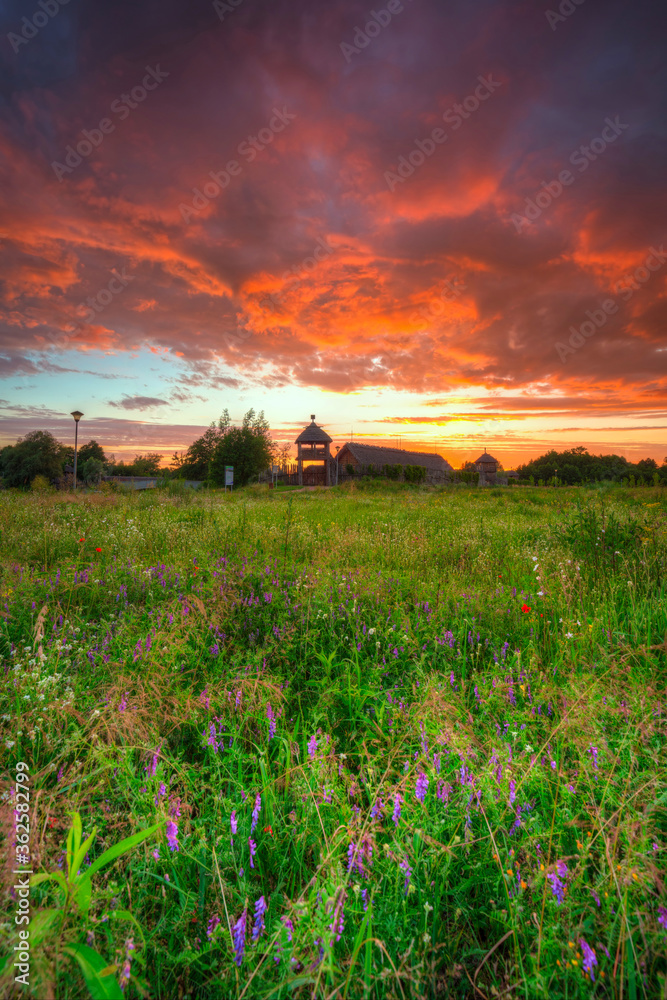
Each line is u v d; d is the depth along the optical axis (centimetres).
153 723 197
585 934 123
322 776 163
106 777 166
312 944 110
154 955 123
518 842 146
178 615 320
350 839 133
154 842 141
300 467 5600
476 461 8356
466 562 579
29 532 672
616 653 265
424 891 133
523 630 330
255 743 205
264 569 459
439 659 295
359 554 587
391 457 6016
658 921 116
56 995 103
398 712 214
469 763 164
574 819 146
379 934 125
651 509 941
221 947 117
